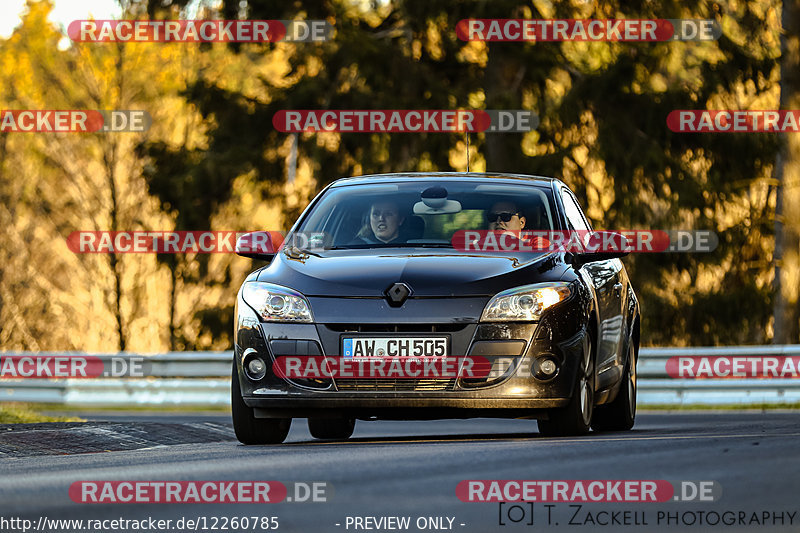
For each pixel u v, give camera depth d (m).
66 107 118.62
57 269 132.25
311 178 87.94
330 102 85.00
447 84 85.94
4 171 125.44
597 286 28.44
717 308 84.38
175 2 88.19
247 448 25.83
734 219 87.81
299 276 26.56
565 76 87.06
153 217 122.00
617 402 31.45
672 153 83.94
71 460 23.81
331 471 19.16
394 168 84.31
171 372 64.50
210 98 87.81
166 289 125.00
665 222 84.31
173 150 89.75
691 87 83.50
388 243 28.31
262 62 116.44
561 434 26.30
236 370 27.09
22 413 40.88
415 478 18.03
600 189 85.94
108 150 120.75
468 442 24.38
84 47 115.44
